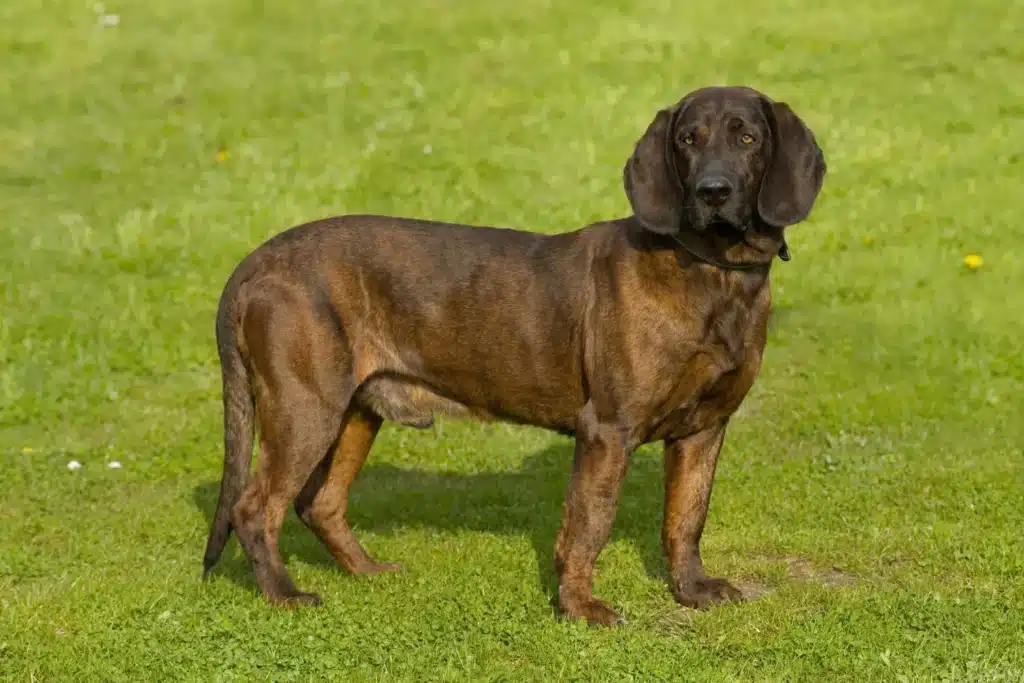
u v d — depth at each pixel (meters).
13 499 11.80
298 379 9.12
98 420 13.71
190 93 24.28
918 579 9.60
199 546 10.73
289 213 19.16
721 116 8.59
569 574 8.92
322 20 28.11
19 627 8.84
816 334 15.42
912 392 13.79
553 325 8.98
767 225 8.70
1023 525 10.54
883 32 26.20
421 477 12.52
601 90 23.66
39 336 15.52
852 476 11.88
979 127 21.61
